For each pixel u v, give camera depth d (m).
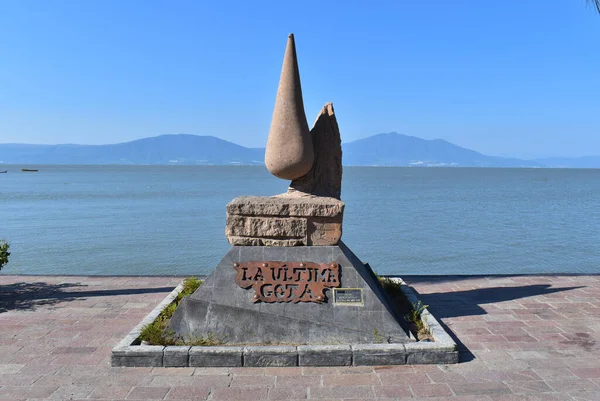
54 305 8.77
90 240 20.00
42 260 16.12
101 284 10.42
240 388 5.48
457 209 34.28
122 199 41.75
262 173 137.00
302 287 6.63
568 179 109.81
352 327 6.47
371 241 20.08
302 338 6.42
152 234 21.62
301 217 6.80
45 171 149.88
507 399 5.27
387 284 8.95
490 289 10.01
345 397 5.29
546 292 9.71
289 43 7.16
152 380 5.66
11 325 7.63
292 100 7.09
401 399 5.26
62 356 6.37
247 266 6.71
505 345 6.80
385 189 60.62
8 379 5.70
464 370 5.96
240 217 6.82
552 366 6.10
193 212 31.00
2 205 35.84
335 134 7.69
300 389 5.46
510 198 46.00
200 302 6.57
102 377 5.74
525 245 19.42
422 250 18.23
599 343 6.89
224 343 6.40
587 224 26.02
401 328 6.47
